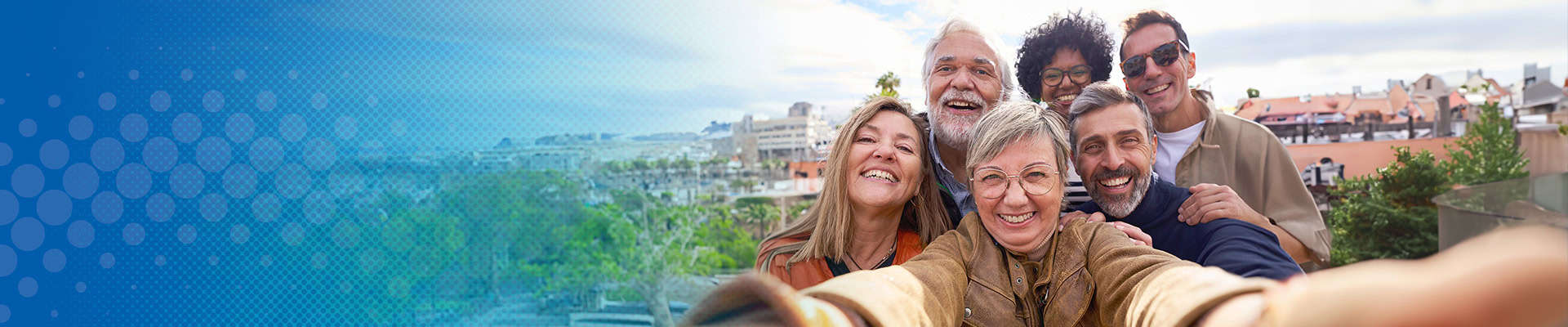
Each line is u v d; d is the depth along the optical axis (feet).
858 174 6.01
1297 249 7.25
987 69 6.98
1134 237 5.48
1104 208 6.38
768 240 6.75
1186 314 1.20
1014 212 4.33
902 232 6.44
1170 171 7.43
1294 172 7.37
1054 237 4.33
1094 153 6.35
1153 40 7.43
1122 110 6.35
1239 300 1.08
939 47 7.15
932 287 2.79
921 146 6.28
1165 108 7.46
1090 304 3.85
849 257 6.20
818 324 1.10
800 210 14.15
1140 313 1.57
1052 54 7.42
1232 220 6.24
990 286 4.21
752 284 1.00
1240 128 7.47
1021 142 4.52
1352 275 0.53
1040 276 4.20
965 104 6.86
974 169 4.64
